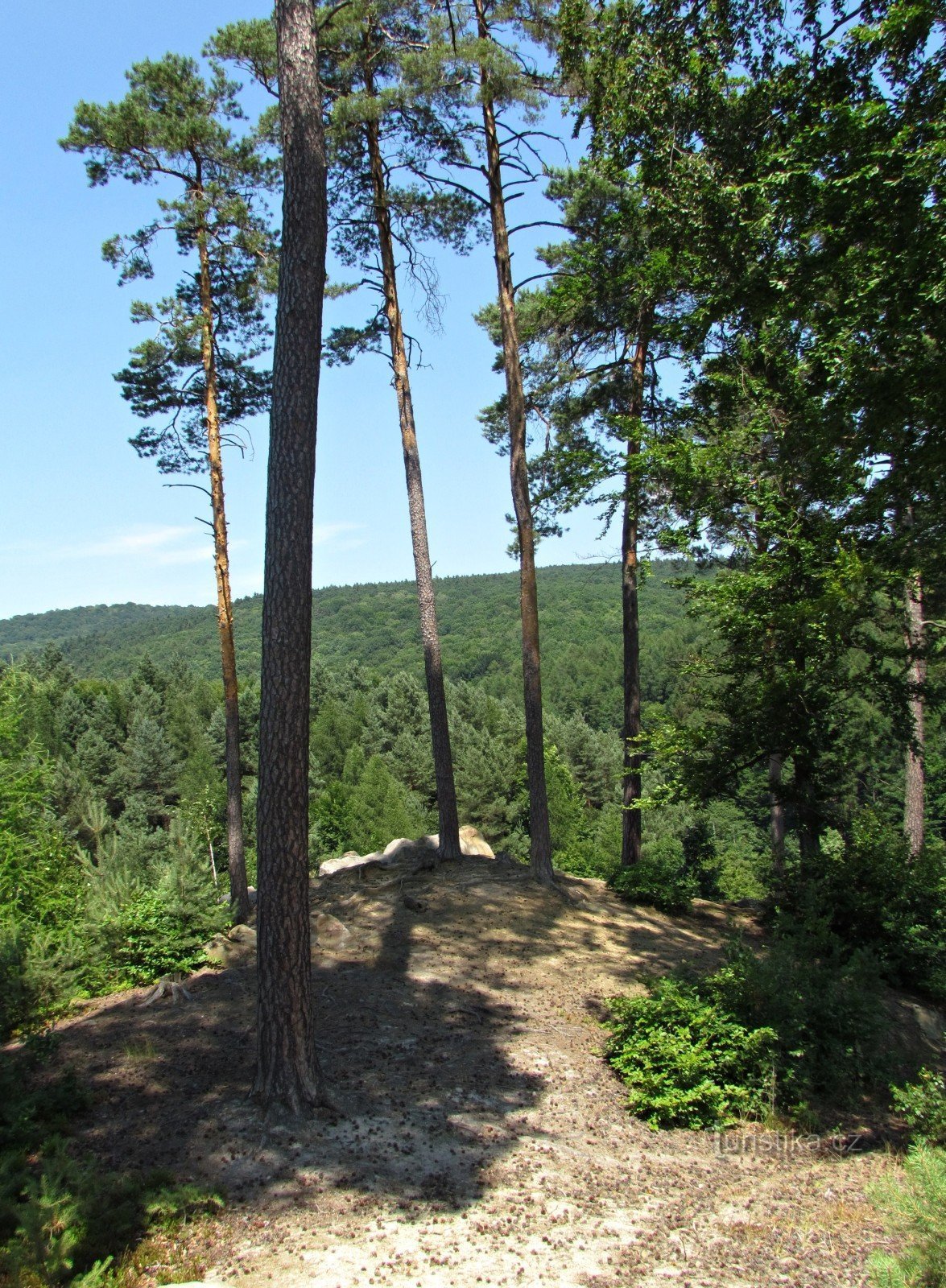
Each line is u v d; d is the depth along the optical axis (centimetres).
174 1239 462
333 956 1028
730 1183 592
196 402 1558
